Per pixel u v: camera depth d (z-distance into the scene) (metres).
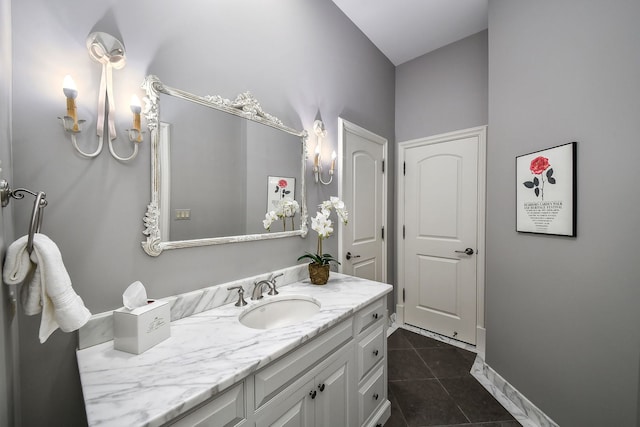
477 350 2.33
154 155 1.06
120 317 0.86
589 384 1.27
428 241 2.68
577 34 1.32
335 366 1.18
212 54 1.27
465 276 2.45
